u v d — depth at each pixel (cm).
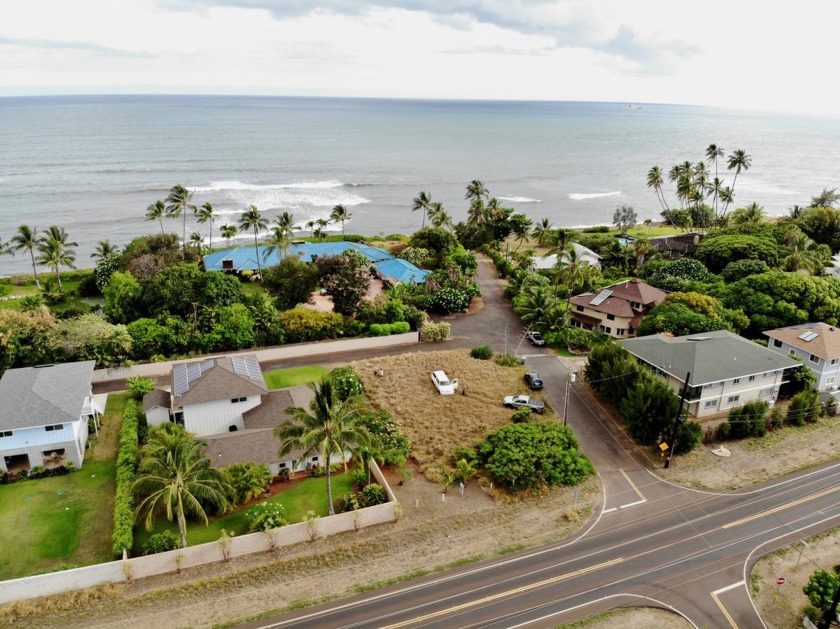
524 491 4691
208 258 10675
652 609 3581
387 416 5725
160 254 9588
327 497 4612
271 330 7444
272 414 5312
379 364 6956
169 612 3541
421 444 5338
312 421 4069
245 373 5700
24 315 6550
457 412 5900
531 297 8338
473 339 7894
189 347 7081
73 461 4888
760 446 5409
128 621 3472
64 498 4522
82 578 3662
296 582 3778
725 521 4400
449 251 11581
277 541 4053
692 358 5819
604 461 5141
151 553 3850
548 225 12594
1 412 4669
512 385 6500
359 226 17438
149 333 6925
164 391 5725
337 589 3725
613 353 6072
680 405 4919
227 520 4316
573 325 8556
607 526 4331
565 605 3597
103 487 4669
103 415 5712
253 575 3822
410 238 13238
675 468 5053
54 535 4125
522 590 3716
